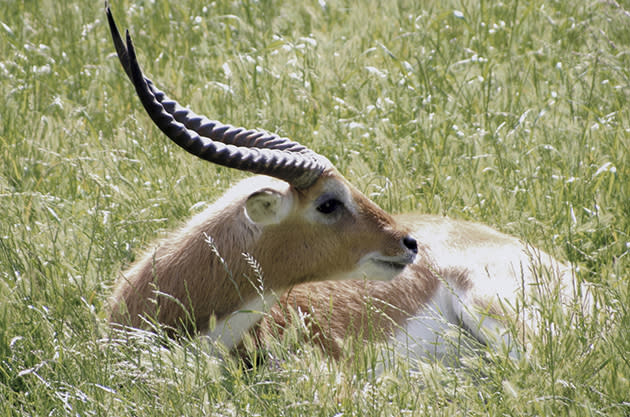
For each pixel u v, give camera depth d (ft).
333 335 34.65
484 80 54.85
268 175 30.45
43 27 65.10
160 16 67.67
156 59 59.41
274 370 30.96
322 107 52.80
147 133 50.70
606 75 56.95
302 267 32.12
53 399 28.19
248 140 31.96
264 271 31.96
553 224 41.47
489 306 32.94
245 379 30.66
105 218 39.83
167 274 31.68
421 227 37.99
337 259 32.17
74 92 56.29
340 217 31.91
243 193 32.40
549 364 29.45
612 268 37.01
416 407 28.19
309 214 31.58
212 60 60.03
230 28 65.51
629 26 62.80
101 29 65.41
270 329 33.32
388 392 28.68
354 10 65.98
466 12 65.31
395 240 32.27
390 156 46.16
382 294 35.81
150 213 41.11
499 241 37.81
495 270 36.32
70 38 63.77
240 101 52.85
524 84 55.72
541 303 31.35
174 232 33.27
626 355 30.32
